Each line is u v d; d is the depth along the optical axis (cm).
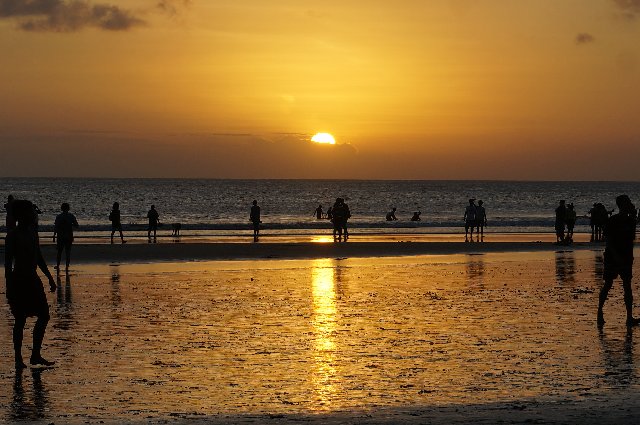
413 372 1539
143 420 1202
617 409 1237
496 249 5041
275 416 1220
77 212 15700
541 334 1952
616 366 1577
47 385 1441
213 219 12294
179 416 1226
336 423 1172
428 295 2745
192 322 2156
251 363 1628
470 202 5941
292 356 1698
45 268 1656
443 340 1878
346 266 3925
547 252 4866
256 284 3103
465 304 2509
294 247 4997
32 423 1188
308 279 3294
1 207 17212
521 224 9100
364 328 2055
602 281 3198
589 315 2266
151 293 2808
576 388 1395
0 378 1497
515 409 1248
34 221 1644
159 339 1900
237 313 2325
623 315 2258
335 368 1580
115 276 3409
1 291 2859
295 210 16975
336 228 5897
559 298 2655
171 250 4716
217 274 3509
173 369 1574
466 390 1391
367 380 1476
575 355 1691
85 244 5216
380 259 4366
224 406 1290
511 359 1653
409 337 1920
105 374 1529
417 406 1280
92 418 1217
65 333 1983
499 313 2312
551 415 1202
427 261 4238
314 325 2106
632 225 2067
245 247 4938
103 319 2209
